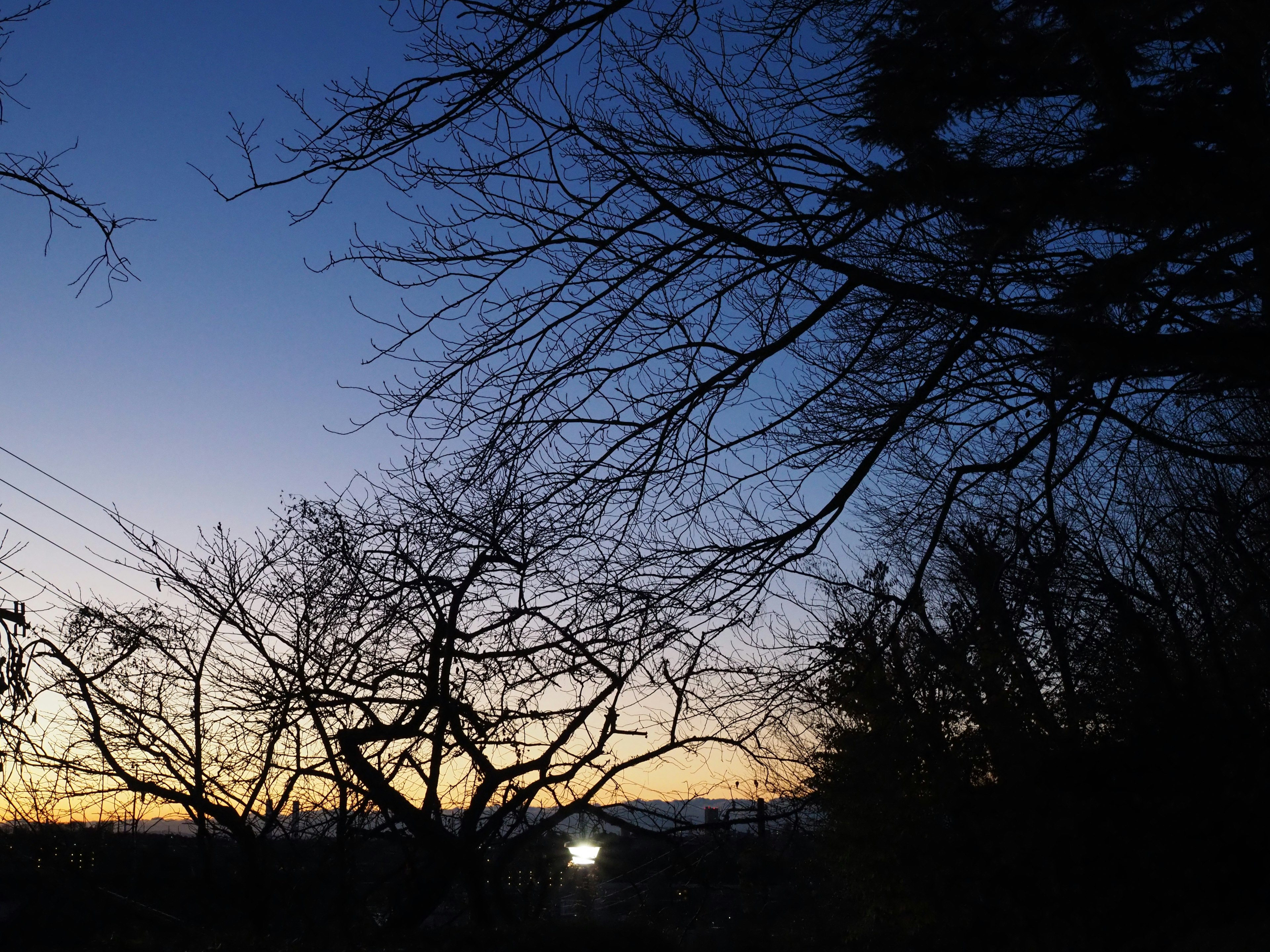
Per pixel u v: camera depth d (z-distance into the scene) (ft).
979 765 43.93
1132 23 26.22
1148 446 35.14
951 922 44.29
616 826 40.93
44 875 42.65
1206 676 42.24
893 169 28.50
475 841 38.68
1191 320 27.53
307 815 42.32
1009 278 27.94
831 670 26.55
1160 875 39.17
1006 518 32.73
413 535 26.13
